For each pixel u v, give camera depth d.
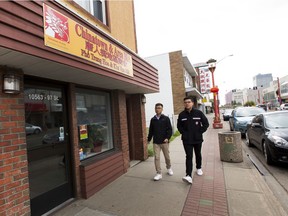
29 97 3.33
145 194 4.07
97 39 3.45
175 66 19.23
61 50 2.66
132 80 4.80
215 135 11.80
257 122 7.43
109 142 5.60
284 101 59.31
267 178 4.84
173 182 4.65
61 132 3.89
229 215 3.21
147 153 7.24
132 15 6.97
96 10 4.96
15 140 2.75
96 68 3.39
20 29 2.16
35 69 2.97
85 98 4.79
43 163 3.47
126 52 4.59
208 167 5.71
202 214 3.25
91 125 4.89
